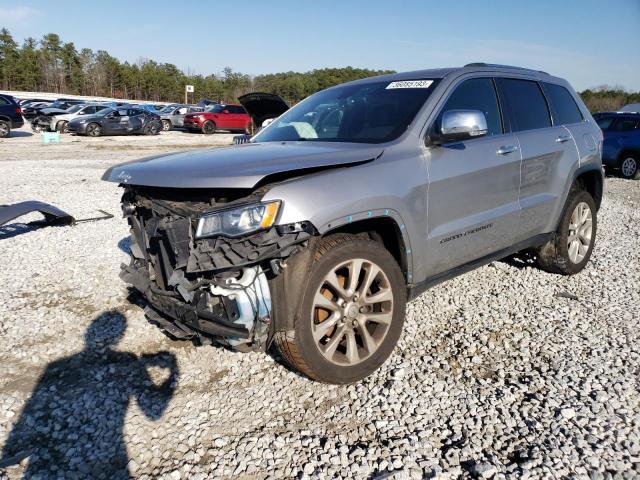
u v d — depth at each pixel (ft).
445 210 11.60
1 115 80.23
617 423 8.99
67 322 13.60
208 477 7.98
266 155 10.34
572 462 8.05
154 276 11.05
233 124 98.78
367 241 10.18
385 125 11.85
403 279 10.91
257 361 11.50
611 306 14.26
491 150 12.80
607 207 30.37
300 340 9.45
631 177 44.83
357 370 10.31
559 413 9.30
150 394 10.41
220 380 10.82
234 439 8.89
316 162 9.66
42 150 62.85
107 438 9.05
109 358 11.87
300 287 9.27
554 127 15.47
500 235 13.32
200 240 8.93
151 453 8.63
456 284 15.94
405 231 10.64
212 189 9.34
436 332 12.76
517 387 10.23
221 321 9.03
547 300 14.70
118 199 31.04
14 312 14.21
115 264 18.12
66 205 28.99
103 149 65.46
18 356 11.93
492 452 8.36
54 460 8.57
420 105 11.91
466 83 12.96
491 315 13.70
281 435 8.94
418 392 10.13
